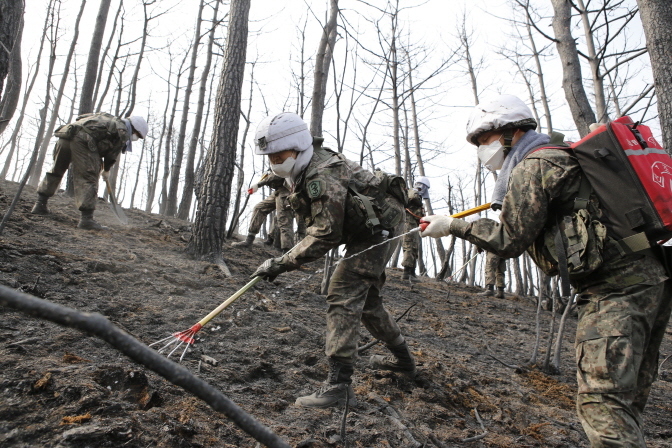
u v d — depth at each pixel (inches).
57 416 80.9
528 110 95.5
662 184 73.9
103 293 147.3
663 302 78.7
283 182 275.3
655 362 80.6
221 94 236.4
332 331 113.5
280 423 100.2
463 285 417.4
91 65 364.8
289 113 112.2
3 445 72.4
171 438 83.0
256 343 140.6
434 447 106.8
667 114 167.8
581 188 79.9
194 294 167.9
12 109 147.0
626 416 69.0
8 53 130.5
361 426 106.5
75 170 225.0
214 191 226.5
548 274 86.1
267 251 312.3
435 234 96.3
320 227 109.3
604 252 75.7
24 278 138.7
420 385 137.4
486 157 99.6
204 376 112.0
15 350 98.4
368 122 203.8
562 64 265.4
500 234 83.6
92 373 95.0
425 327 215.5
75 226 228.2
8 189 290.7
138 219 325.4
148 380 98.0
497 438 117.3
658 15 172.2
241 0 245.4
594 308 76.0
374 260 116.3
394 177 122.1
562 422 134.0
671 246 76.5
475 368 167.0
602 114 251.6
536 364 183.5
